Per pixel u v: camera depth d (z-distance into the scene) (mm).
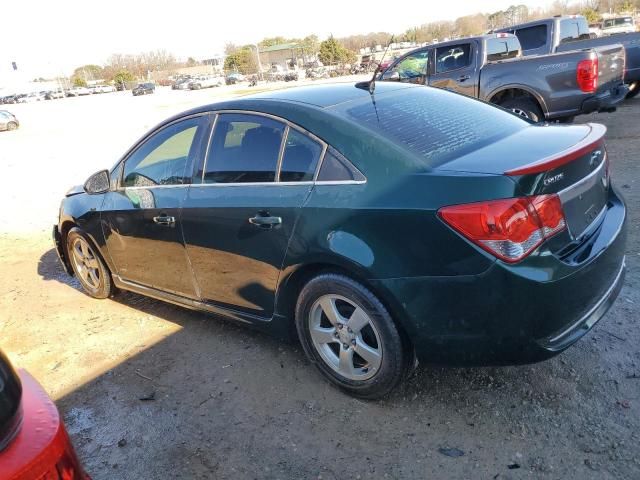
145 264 4301
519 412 2930
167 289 4219
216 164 3645
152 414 3297
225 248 3531
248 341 4008
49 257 6773
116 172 4473
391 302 2781
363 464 2713
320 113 3191
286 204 3131
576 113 8391
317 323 3242
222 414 3219
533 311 2521
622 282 3141
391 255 2727
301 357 3709
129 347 4141
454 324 2660
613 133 9281
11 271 6352
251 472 2750
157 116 29125
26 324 4797
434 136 3076
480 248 2504
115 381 3703
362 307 2939
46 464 1521
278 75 78000
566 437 2725
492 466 2605
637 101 12469
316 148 3113
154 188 4043
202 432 3084
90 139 21469
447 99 3748
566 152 2719
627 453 2580
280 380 3479
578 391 3035
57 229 5371
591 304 2789
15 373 1607
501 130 3348
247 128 3498
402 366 2936
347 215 2861
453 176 2635
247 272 3471
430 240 2613
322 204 2969
